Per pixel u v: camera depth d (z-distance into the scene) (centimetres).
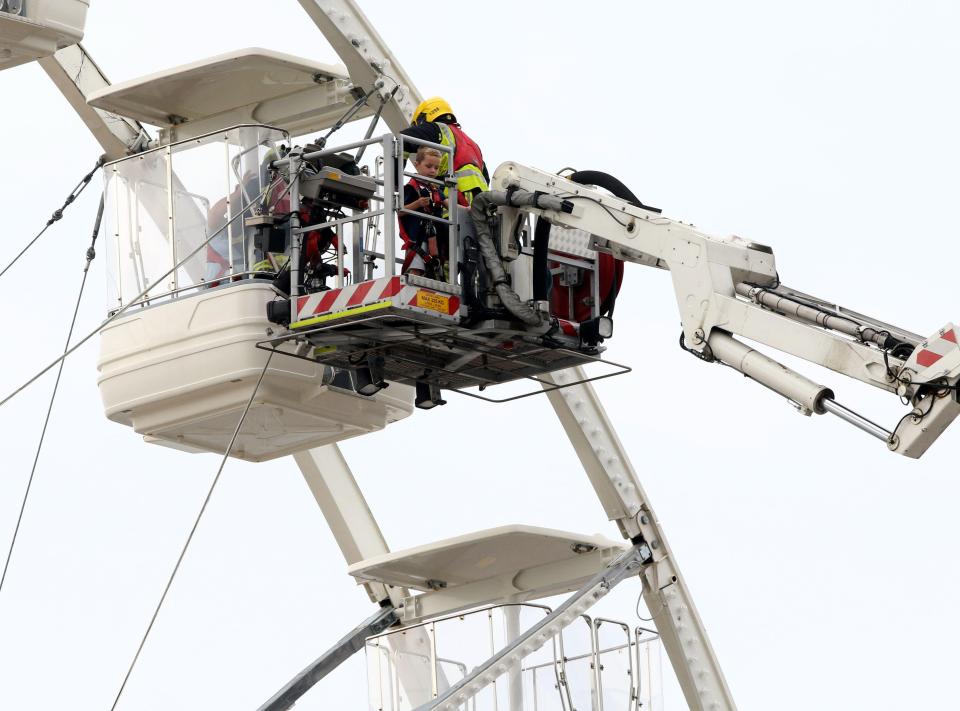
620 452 6341
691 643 6431
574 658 6181
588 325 5262
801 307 4659
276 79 5719
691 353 4788
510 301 4944
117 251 5541
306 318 4997
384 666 6297
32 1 4912
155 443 5756
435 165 5028
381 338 5094
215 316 5309
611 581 6209
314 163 5091
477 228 4978
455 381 5534
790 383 4559
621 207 4953
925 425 4328
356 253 5034
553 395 6228
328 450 6869
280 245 5244
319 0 5719
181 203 5438
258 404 5412
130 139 6022
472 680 5862
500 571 6562
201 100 5812
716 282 4775
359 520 6875
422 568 6494
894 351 4428
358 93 5862
